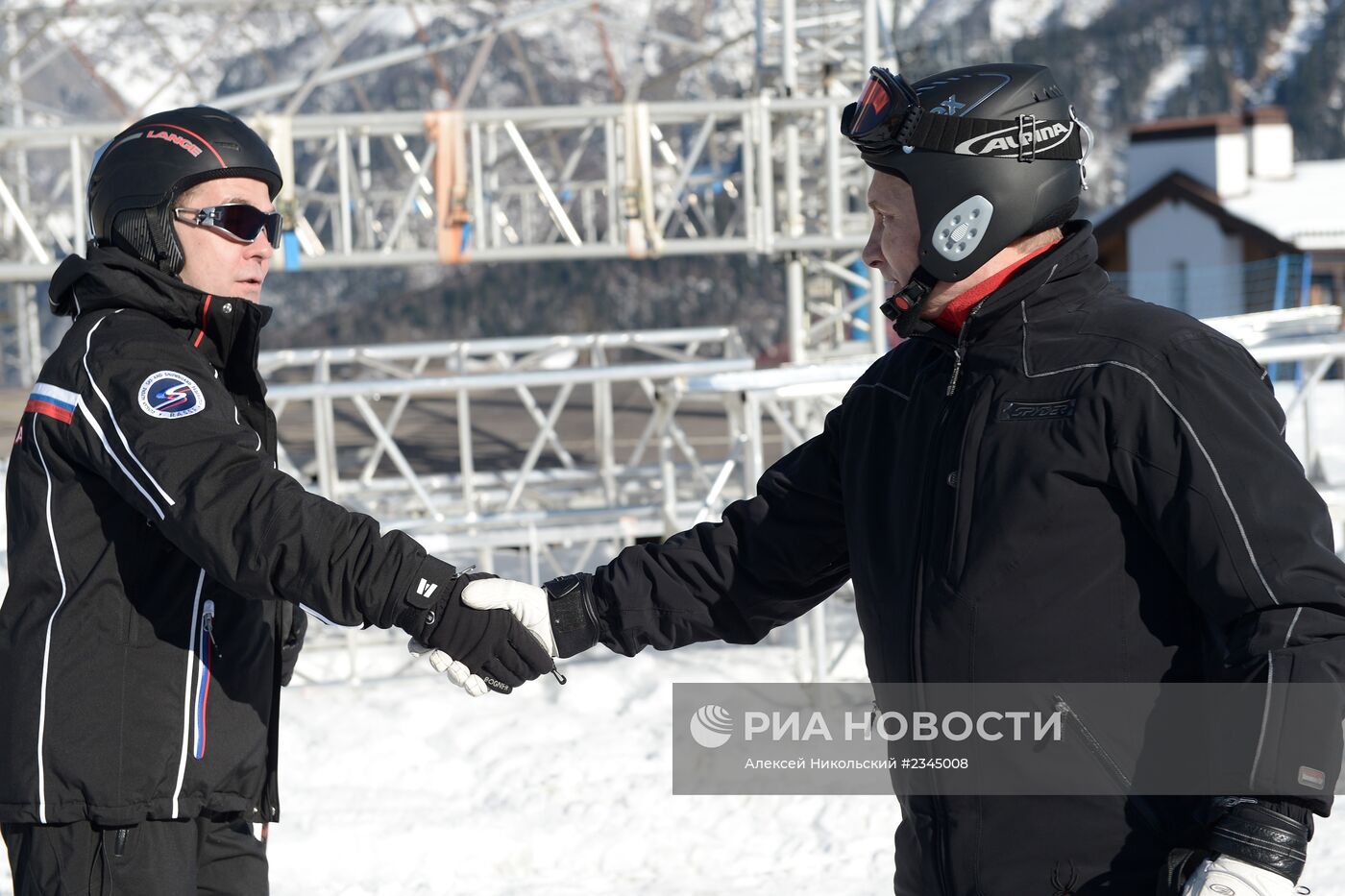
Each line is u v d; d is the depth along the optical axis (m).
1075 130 1.82
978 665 1.73
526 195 11.82
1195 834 1.63
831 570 2.24
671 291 74.88
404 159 10.15
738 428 6.35
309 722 5.57
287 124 9.72
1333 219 22.77
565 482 8.98
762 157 10.05
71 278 2.26
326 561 2.09
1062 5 163.12
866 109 1.88
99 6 15.74
